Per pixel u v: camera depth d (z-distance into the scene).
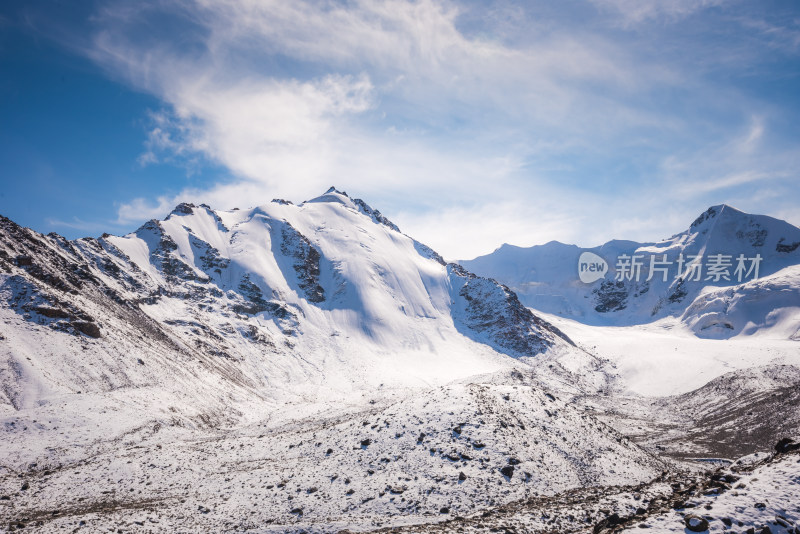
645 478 36.47
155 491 35.94
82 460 45.34
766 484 19.45
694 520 17.42
